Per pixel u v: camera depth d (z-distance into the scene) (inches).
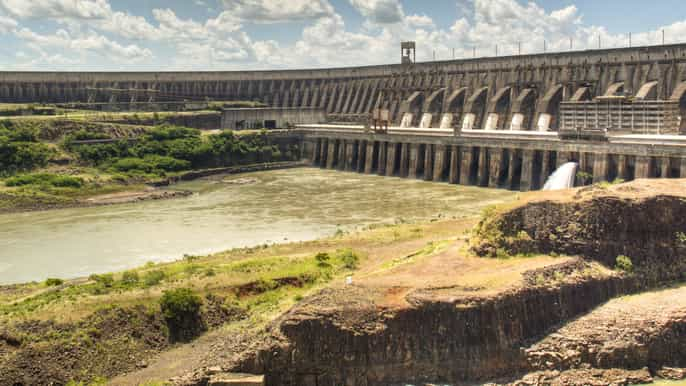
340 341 2866.6
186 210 6978.4
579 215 3474.4
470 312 2901.1
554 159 7583.7
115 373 3046.3
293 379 2874.0
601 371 2822.3
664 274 3405.5
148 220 6486.2
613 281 3297.2
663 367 2851.9
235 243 5487.2
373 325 2878.9
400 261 3961.6
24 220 6550.2
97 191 7824.8
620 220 3449.8
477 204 6934.1
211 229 6043.3
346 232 5634.8
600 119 7416.3
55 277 4658.0
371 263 4210.1
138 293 3590.1
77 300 3506.4
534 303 3021.7
